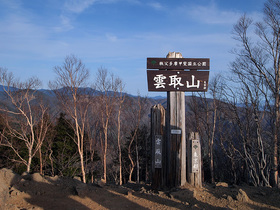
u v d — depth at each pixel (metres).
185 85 7.15
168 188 6.92
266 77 20.48
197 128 24.55
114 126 29.08
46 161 26.62
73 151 27.84
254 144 23.38
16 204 5.16
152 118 7.16
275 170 19.27
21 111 22.66
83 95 25.38
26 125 24.06
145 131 29.28
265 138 22.80
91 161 26.78
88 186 6.65
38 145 23.61
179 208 5.38
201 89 7.14
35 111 24.80
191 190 6.14
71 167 26.64
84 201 5.63
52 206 5.21
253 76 21.98
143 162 30.31
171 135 7.00
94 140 28.20
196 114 24.52
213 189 6.75
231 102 23.80
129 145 27.48
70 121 27.41
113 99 26.55
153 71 7.20
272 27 20.28
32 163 26.56
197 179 6.85
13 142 25.31
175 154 6.94
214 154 28.36
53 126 26.33
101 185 6.93
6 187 5.55
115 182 28.53
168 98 7.23
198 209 5.33
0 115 23.47
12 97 22.52
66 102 24.31
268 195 6.36
